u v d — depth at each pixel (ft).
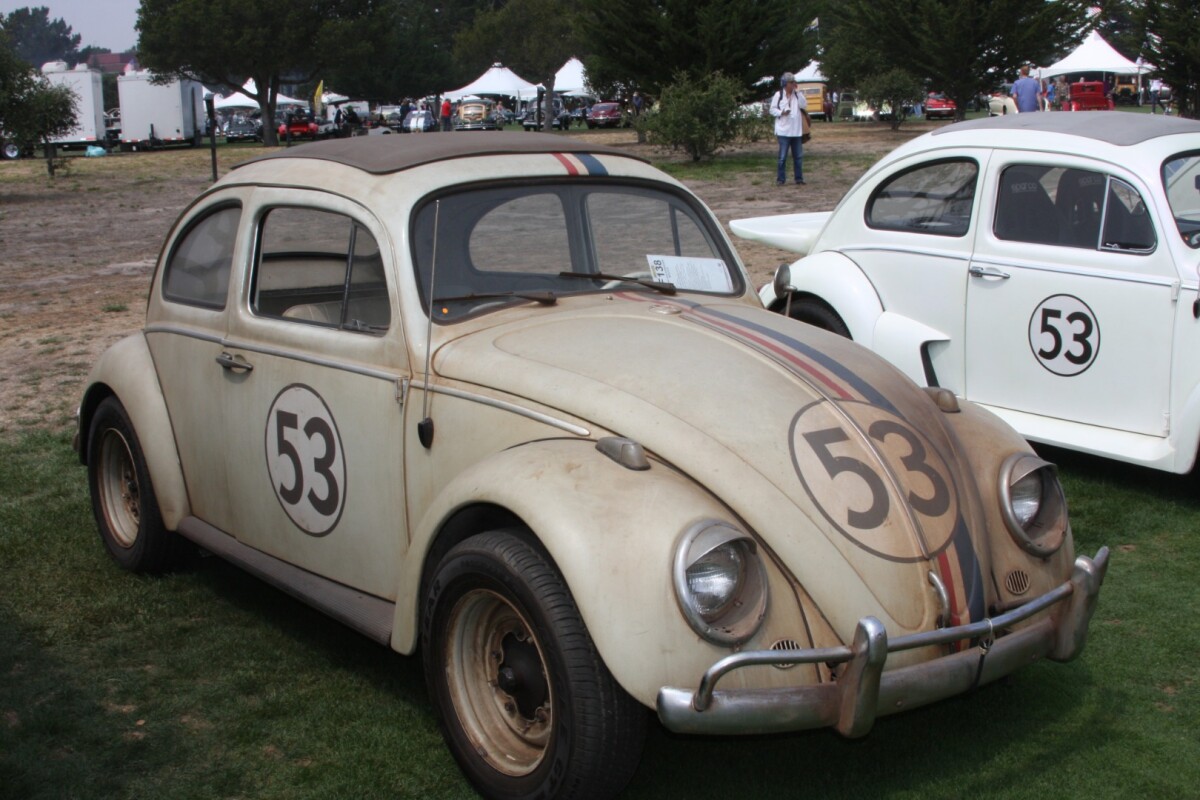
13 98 95.81
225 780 10.91
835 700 9.19
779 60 106.63
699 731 8.88
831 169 76.33
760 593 9.37
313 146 14.57
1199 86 100.83
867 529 9.90
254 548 14.06
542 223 13.08
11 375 28.40
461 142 13.53
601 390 10.64
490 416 11.07
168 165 114.21
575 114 227.61
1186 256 17.42
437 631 10.62
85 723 11.98
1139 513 17.95
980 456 11.34
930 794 10.58
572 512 9.43
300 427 13.00
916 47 112.78
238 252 14.01
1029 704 12.25
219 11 176.65
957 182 20.48
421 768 11.14
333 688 12.76
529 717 10.28
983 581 10.22
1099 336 18.38
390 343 12.00
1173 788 10.62
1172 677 12.80
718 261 14.37
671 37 104.01
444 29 369.50
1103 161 18.42
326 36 191.21
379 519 12.19
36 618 14.66
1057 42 107.96
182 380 14.84
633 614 9.02
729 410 10.43
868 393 11.19
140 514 15.56
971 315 20.07
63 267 48.34
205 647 13.80
